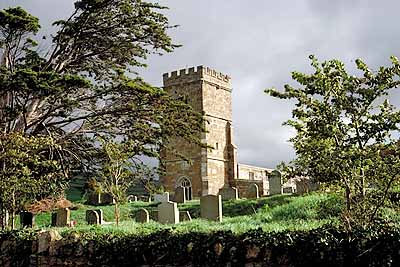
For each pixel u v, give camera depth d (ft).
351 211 32.04
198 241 32.37
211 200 76.33
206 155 172.86
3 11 68.64
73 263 37.01
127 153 77.05
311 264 28.48
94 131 79.36
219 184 178.50
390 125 31.96
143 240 34.94
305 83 33.58
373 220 31.35
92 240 36.91
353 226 30.12
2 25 69.62
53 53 82.28
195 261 32.09
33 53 81.92
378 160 31.71
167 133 78.95
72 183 91.61
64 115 78.59
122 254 35.22
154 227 45.78
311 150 33.22
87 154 79.20
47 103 78.48
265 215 68.23
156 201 127.75
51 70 76.28
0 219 54.24
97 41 84.07
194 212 102.17
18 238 40.52
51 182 64.69
